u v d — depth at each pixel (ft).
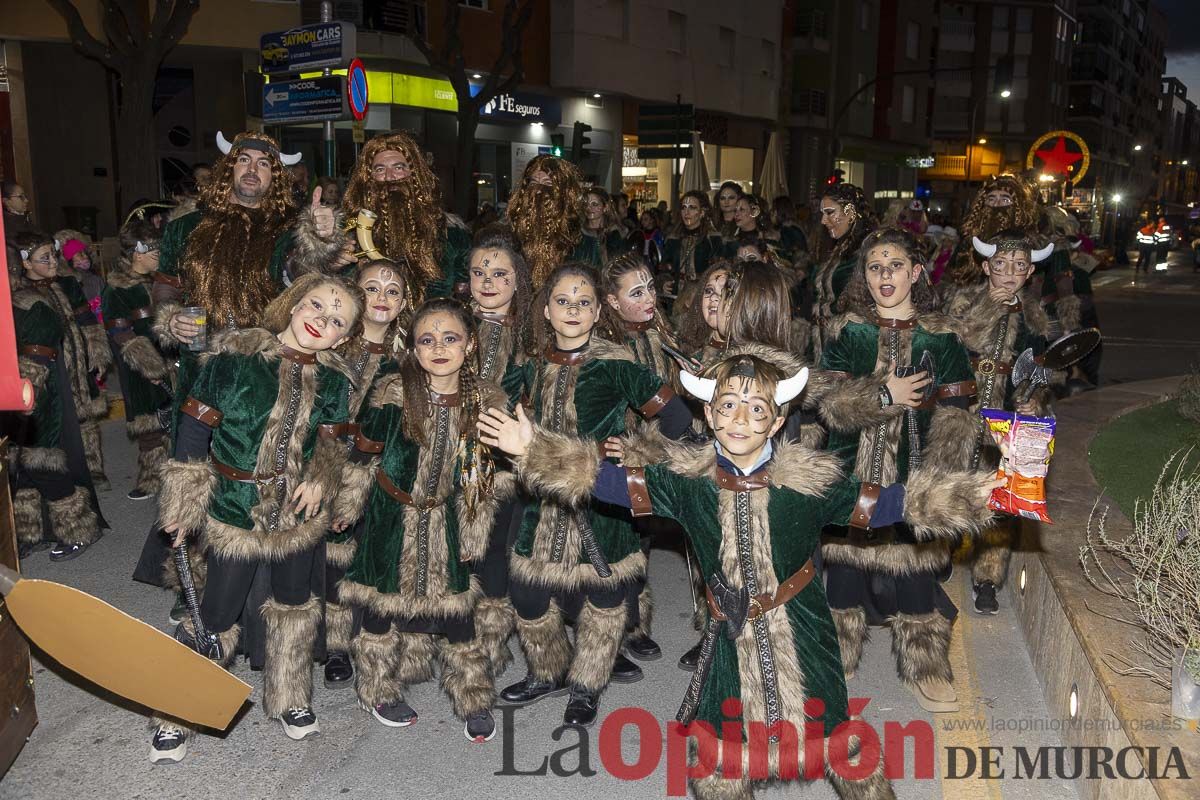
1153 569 12.21
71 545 18.92
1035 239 18.33
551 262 17.15
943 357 13.14
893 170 157.28
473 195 67.00
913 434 13.05
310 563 12.43
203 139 68.13
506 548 13.78
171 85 67.10
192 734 12.55
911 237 13.17
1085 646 11.43
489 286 13.46
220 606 12.01
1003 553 16.30
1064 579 13.29
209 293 14.44
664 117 60.29
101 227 67.10
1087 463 19.79
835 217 18.63
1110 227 194.90
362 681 12.98
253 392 11.75
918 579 12.95
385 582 12.32
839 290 18.51
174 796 11.51
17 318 17.46
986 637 15.69
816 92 126.72
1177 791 8.70
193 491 11.51
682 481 9.45
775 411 9.10
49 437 18.15
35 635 9.02
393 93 69.26
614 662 13.82
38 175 64.54
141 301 20.93
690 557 15.81
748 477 9.21
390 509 12.27
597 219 24.02
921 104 158.92
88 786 11.69
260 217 15.07
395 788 11.71
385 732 13.03
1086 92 263.49
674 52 94.12
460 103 61.11
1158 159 402.11
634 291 13.62
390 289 13.52
